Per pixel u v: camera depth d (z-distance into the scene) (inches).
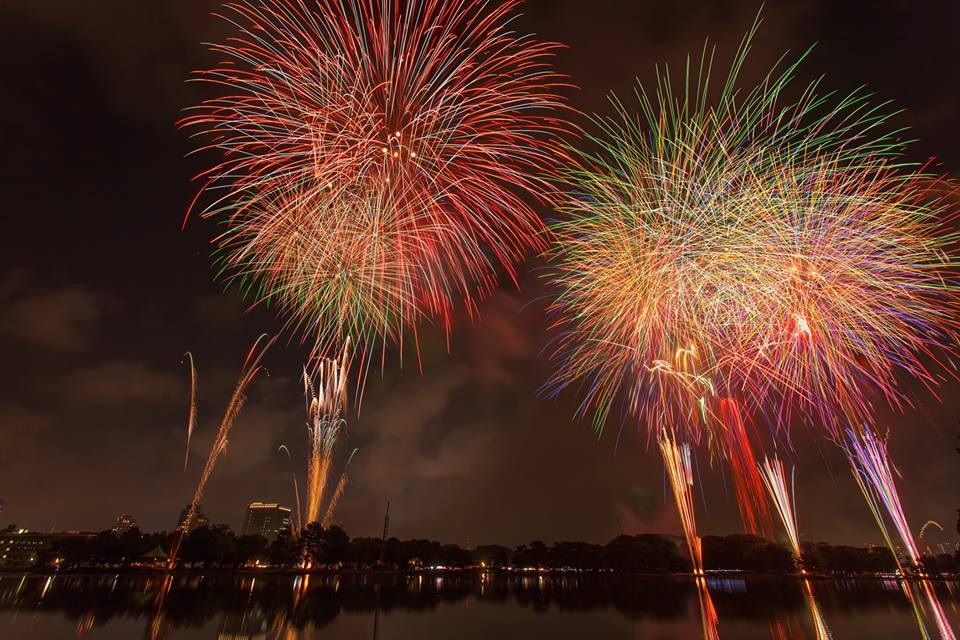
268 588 3223.4
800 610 2249.0
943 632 1627.7
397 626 1796.3
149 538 5708.7
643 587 3971.5
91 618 1787.6
